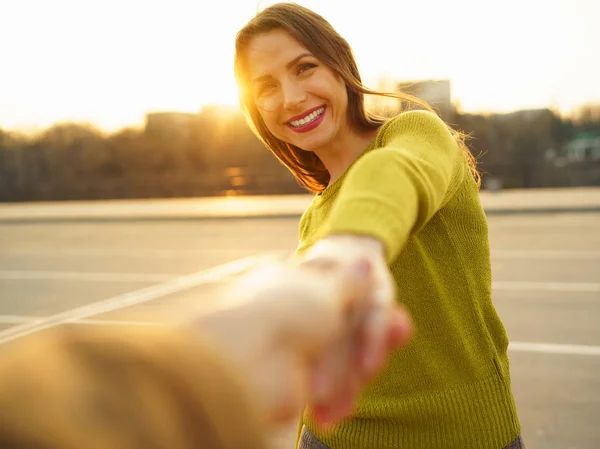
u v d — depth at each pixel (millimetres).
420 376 1252
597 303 7328
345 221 506
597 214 17969
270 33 1403
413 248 1241
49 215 23703
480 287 1295
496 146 36094
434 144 1034
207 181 32875
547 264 10258
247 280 275
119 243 15648
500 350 1332
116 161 39281
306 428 1476
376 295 348
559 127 37781
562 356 5414
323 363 275
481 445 1259
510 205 20109
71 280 10594
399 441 1272
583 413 4242
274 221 19500
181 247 14281
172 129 38406
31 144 39719
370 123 1489
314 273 312
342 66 1425
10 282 10648
